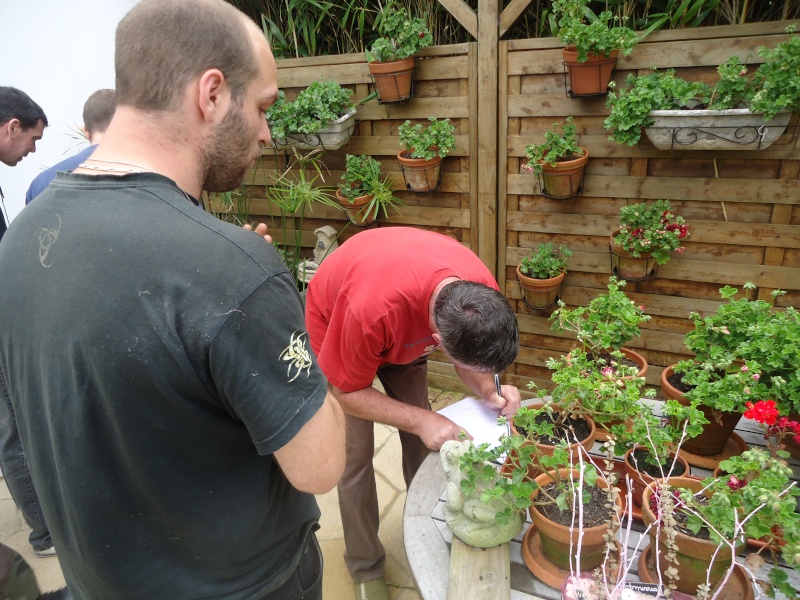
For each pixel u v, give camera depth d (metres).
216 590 0.92
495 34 2.29
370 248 1.49
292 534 1.03
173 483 0.79
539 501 1.09
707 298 2.35
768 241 2.16
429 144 2.46
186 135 0.77
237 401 0.73
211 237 0.72
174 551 0.86
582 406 1.27
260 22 3.00
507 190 2.54
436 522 1.23
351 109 2.65
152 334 0.69
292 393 0.76
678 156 2.18
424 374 1.87
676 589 1.03
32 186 1.90
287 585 1.06
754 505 0.93
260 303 0.72
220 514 0.85
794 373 1.21
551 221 2.50
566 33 2.03
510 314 1.20
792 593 0.88
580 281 2.57
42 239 0.74
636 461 1.20
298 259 3.13
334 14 2.74
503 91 2.37
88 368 0.71
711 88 2.01
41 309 0.73
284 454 0.78
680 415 1.15
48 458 0.81
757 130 1.91
